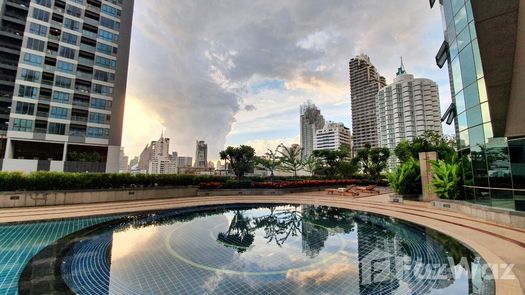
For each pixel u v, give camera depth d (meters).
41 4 41.75
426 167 16.38
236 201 17.08
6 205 12.94
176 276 5.18
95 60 46.03
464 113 12.52
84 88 44.59
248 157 28.23
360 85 135.25
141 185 18.28
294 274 5.33
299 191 25.02
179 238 8.25
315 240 8.20
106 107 46.22
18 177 13.62
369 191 24.47
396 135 98.19
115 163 46.16
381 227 9.95
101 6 47.81
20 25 42.75
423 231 8.79
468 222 9.84
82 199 15.18
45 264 5.60
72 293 4.28
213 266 5.79
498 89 10.48
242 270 5.56
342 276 5.21
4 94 39.72
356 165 36.78
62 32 43.19
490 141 10.82
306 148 162.62
